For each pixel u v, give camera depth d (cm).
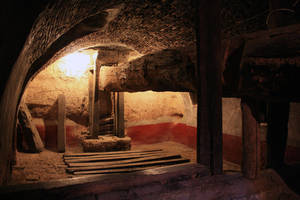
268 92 172
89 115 614
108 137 624
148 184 163
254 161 194
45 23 196
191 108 649
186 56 262
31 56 241
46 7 161
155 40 475
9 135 239
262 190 186
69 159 493
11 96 185
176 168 187
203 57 186
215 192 171
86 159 490
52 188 149
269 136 249
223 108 500
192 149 636
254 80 177
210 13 183
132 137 694
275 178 206
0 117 153
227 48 197
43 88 581
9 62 138
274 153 245
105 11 320
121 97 630
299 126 333
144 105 714
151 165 474
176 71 271
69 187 151
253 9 319
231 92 206
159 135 737
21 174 395
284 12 256
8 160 259
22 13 136
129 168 448
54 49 369
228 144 486
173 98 753
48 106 587
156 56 311
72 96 611
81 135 620
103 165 457
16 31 135
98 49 559
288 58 155
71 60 610
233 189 179
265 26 367
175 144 707
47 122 587
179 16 358
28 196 139
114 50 574
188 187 167
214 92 186
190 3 317
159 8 332
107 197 146
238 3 306
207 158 190
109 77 498
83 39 421
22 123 542
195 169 185
